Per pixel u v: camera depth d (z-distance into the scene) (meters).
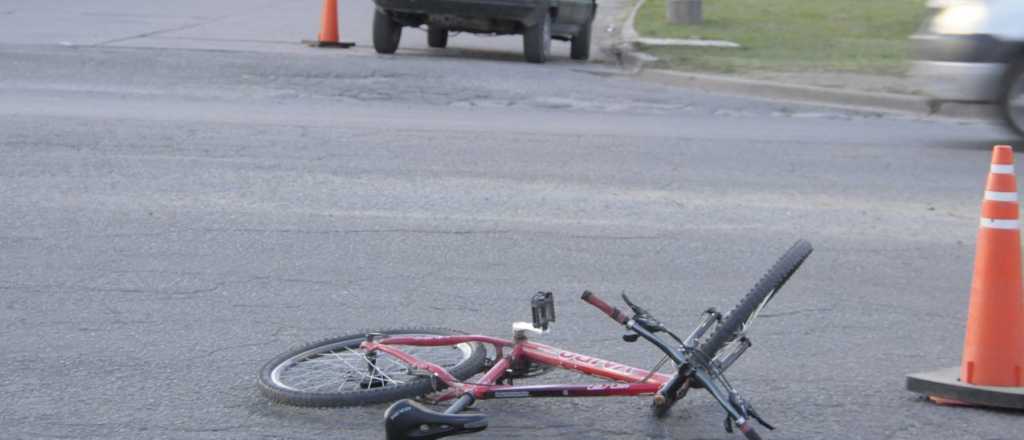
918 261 10.50
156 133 15.28
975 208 12.57
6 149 14.09
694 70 22.91
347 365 6.95
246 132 15.52
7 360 7.68
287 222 11.27
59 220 11.20
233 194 12.29
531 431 6.58
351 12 33.88
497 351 6.84
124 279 9.50
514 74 21.89
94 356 7.79
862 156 15.23
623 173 13.77
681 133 16.55
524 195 12.55
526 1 23.50
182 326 8.42
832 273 10.05
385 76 20.86
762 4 36.31
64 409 6.89
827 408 7.03
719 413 6.88
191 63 21.47
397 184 12.90
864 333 8.52
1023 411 6.96
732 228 11.45
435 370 6.41
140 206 11.74
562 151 14.92
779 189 13.20
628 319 5.99
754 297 5.98
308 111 17.39
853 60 24.39
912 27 30.50
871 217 12.03
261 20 30.56
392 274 9.76
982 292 7.04
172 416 6.80
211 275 9.65
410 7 23.61
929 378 7.18
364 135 15.56
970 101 16.27
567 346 8.02
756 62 24.00
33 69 20.22
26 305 8.83
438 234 10.98
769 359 7.91
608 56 27.02
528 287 9.48
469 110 18.08
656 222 11.60
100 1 33.72
